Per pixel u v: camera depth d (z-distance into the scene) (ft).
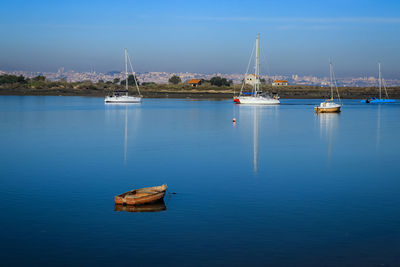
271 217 62.44
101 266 46.91
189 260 48.21
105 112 271.69
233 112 286.05
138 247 51.65
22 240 53.78
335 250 50.67
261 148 129.80
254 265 47.01
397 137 159.63
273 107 349.41
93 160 106.93
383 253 49.83
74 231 56.75
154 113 267.80
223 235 55.36
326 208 67.05
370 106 373.81
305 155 117.50
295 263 47.42
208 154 117.39
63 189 78.13
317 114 277.85
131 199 67.21
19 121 207.31
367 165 103.45
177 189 78.69
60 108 301.84
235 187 80.33
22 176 88.33
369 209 66.64
